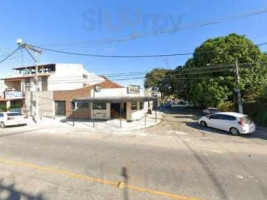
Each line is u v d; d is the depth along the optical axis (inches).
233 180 234.1
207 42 1242.0
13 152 361.7
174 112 1461.6
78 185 218.1
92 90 998.4
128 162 299.6
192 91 1306.6
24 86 1418.6
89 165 285.4
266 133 616.7
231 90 1100.5
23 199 188.7
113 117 987.3
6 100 1349.7
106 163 295.0
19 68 1489.9
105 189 208.5
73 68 1411.2
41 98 1174.3
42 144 431.8
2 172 257.9
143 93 1241.4
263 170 269.0
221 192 203.9
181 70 1552.7
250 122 590.6
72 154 345.4
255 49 1103.6
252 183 226.2
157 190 206.8
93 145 420.2
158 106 1900.8
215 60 1134.4
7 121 743.7
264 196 196.5
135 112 939.3
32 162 300.2
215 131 644.1
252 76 1075.9
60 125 803.4
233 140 502.6
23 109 1240.8
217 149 390.6
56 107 1138.0
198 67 1259.8
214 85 1113.4
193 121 905.5
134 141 467.2
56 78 1354.6
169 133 604.7
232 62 1084.5
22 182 226.1
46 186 215.8
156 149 383.9
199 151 370.9
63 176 243.6
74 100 837.8
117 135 564.1
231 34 1176.2
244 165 289.4
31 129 698.8
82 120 945.5
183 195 196.7
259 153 362.9
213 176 245.6
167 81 1985.7
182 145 424.2
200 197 193.2
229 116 618.5
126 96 931.3
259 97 880.3
